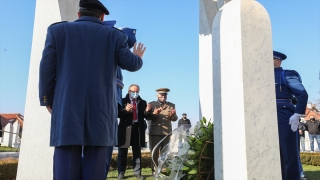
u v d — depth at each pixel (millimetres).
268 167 2564
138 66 2621
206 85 6254
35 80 4652
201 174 3207
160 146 6492
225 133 2678
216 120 2799
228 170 2619
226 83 2717
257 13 2770
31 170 4492
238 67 2633
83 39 2439
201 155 3189
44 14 4770
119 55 2525
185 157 3281
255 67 2666
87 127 2287
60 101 2311
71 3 4812
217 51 2850
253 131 2555
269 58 2760
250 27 2703
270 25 2822
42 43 4707
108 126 2367
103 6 2674
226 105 2697
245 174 2480
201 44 6480
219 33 2842
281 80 4102
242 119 2551
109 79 2449
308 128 12992
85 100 2312
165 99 6941
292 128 3877
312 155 10508
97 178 2297
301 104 3900
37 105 4609
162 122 6668
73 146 2307
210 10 6320
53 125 2316
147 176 6422
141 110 6320
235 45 2680
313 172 7465
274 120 2670
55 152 2365
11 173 5734
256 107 2605
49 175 4461
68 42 2416
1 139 25062
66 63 2371
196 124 3486
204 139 3234
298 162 3977
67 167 2277
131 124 6094
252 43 2688
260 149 2557
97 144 2281
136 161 6168
